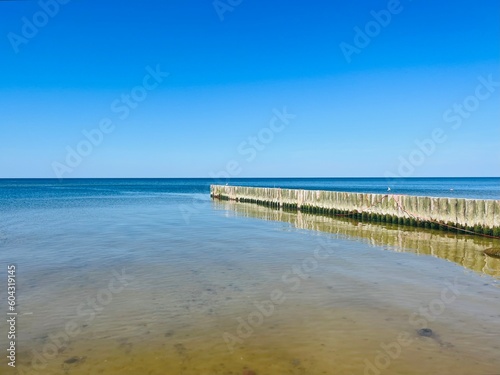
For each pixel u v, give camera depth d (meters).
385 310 8.10
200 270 11.48
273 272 11.26
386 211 23.28
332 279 10.49
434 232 19.47
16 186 107.50
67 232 19.09
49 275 10.93
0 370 5.74
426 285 9.91
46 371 5.72
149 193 69.88
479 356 6.12
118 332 7.04
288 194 33.84
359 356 6.12
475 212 18.08
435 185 111.69
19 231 19.42
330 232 19.50
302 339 6.72
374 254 13.84
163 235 18.19
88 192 72.56
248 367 5.80
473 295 9.09
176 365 5.87
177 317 7.75
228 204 41.19
